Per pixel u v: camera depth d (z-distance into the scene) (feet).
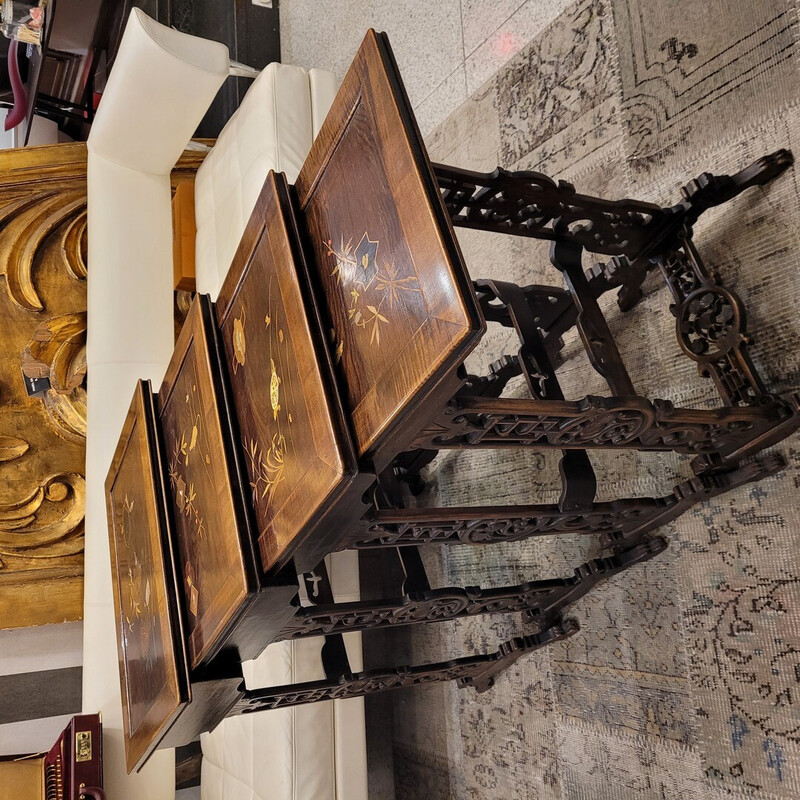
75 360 9.23
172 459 4.97
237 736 7.15
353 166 3.15
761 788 4.39
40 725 8.71
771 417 4.24
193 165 9.86
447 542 4.39
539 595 5.45
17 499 8.71
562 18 6.35
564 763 5.83
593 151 5.95
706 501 4.81
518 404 3.37
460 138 7.71
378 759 8.17
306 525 3.18
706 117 5.01
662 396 5.21
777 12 4.56
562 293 5.34
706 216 4.92
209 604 3.97
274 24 12.30
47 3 8.95
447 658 7.33
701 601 4.82
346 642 6.77
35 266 9.29
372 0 9.63
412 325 2.71
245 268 3.99
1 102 10.95
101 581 7.88
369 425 2.93
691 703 4.84
